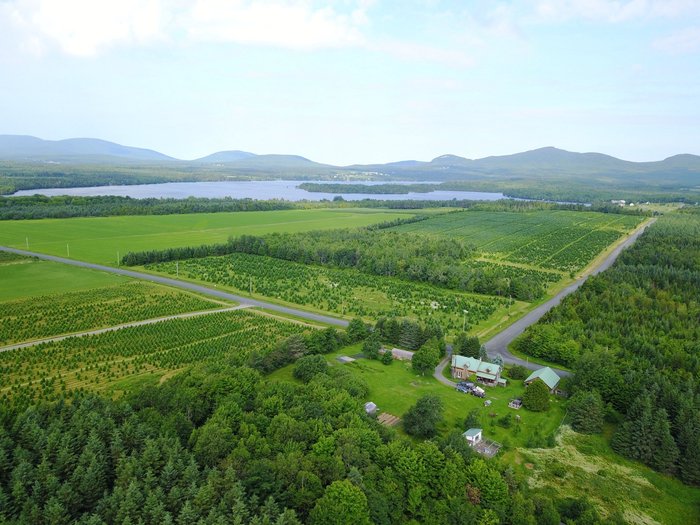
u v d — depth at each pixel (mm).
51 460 73500
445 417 104938
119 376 118188
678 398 100875
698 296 174375
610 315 158750
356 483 72938
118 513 63688
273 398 92375
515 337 159625
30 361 122562
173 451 74312
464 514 72875
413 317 177000
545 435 101562
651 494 86500
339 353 139625
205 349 134750
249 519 65125
